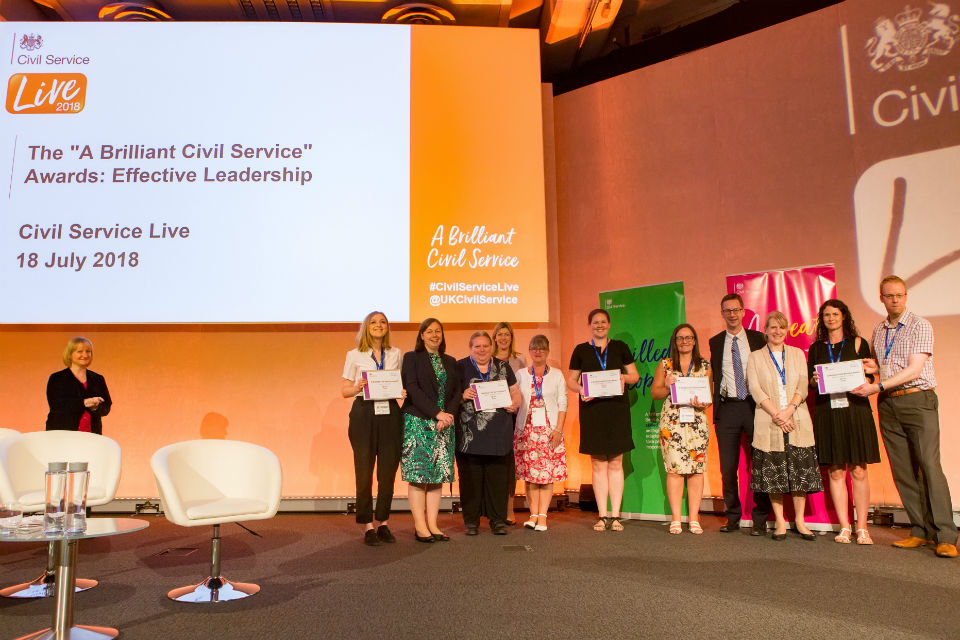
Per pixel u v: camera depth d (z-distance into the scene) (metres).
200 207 5.09
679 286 5.03
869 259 4.72
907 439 3.76
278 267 5.06
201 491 3.04
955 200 4.50
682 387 4.22
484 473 4.29
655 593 2.79
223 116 5.20
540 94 5.41
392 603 2.66
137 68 5.23
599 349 4.55
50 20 5.88
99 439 3.50
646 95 5.68
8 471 3.09
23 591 2.86
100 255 5.01
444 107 5.32
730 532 4.25
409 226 5.16
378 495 3.90
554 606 2.62
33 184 5.07
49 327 5.20
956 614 2.52
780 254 5.03
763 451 4.05
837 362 3.91
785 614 2.51
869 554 3.56
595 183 5.81
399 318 5.06
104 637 2.26
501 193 5.26
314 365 5.27
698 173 5.40
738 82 5.33
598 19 5.76
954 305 4.43
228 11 5.84
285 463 5.17
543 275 5.20
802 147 5.04
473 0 5.69
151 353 5.23
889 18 4.83
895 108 4.75
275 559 3.48
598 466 4.45
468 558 3.48
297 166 5.17
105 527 2.36
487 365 4.23
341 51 5.33
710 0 6.20
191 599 2.71
